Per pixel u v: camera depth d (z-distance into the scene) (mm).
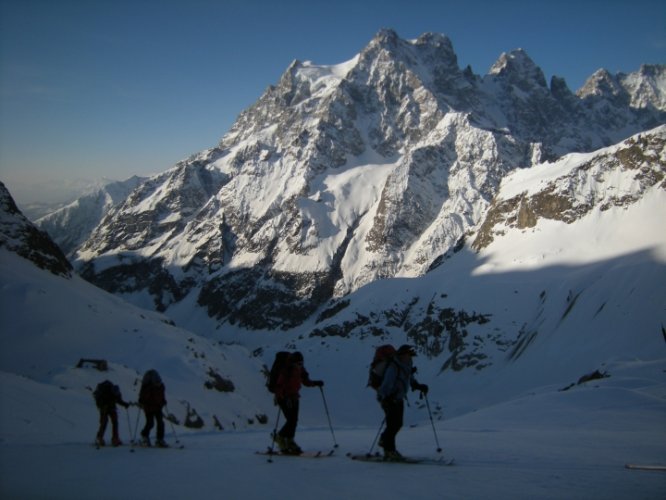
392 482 10641
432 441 18297
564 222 175500
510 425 26453
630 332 111125
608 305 123812
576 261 155000
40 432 28266
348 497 9586
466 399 119750
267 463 13492
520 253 172625
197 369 93875
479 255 190250
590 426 22891
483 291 158875
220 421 79000
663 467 11031
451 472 11398
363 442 19625
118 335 115062
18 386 35281
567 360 114438
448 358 147625
